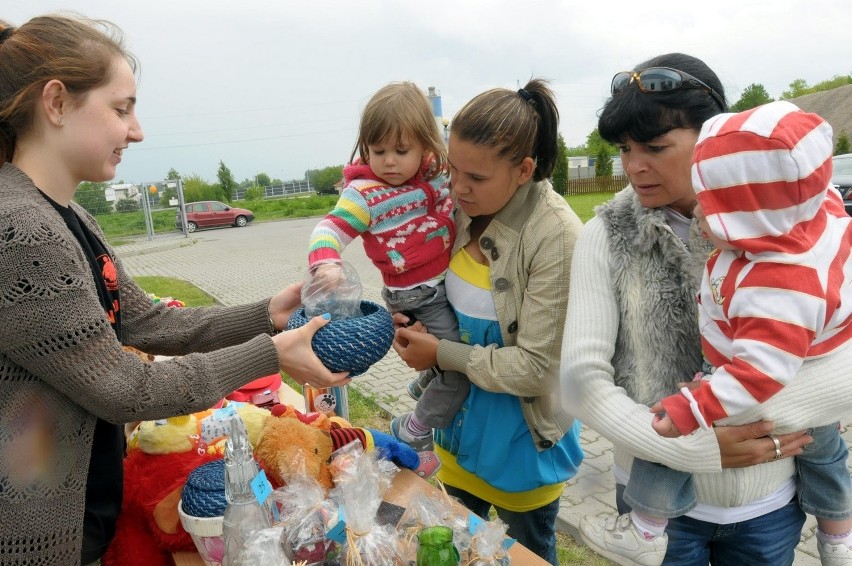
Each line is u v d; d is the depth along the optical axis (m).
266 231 23.56
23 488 1.23
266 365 1.43
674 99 1.29
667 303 1.40
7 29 1.31
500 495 1.98
